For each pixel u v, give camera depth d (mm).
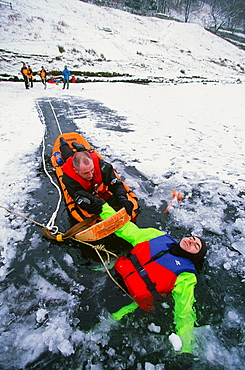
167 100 10227
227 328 1806
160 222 2906
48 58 16969
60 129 5801
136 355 1628
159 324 1797
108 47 23000
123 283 2078
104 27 27828
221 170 4180
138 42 27375
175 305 1858
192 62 27562
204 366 1576
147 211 3096
